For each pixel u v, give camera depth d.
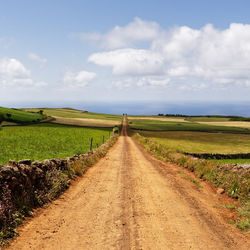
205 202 8.75
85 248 4.87
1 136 42.06
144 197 9.01
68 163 12.65
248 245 5.38
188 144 70.94
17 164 7.46
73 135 57.19
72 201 8.17
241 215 7.36
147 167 17.22
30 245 4.91
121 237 5.45
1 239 4.98
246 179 10.11
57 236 5.39
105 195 9.09
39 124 109.00
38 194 7.80
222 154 37.12
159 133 115.56
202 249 5.06
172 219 6.78
